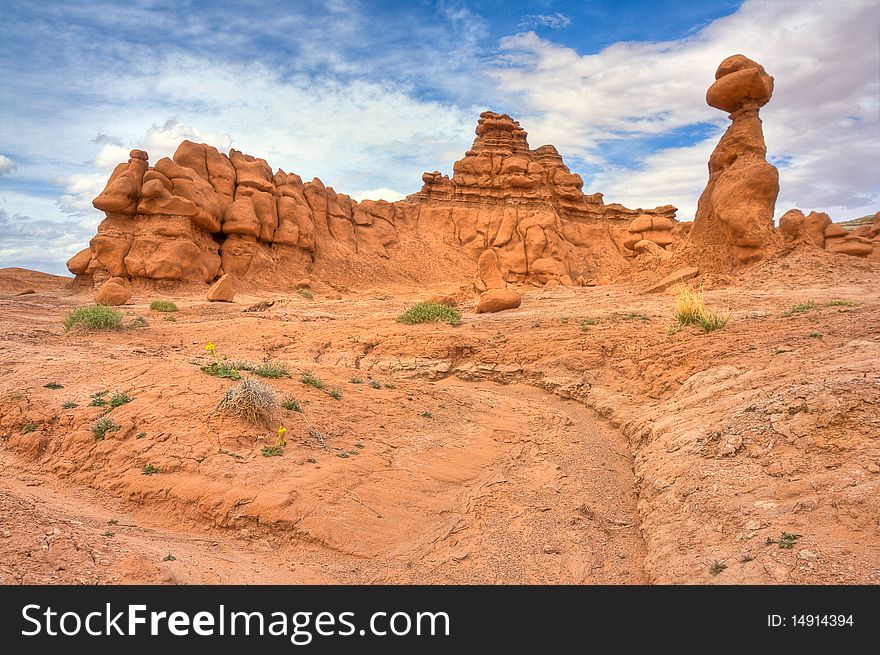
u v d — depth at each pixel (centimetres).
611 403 1185
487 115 7306
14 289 4712
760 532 497
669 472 698
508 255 6141
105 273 4009
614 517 702
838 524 466
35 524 494
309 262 5250
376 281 5444
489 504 742
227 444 753
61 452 775
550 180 7150
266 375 1044
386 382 1220
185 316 2691
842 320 1252
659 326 1569
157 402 855
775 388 761
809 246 2725
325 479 711
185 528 631
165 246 4003
